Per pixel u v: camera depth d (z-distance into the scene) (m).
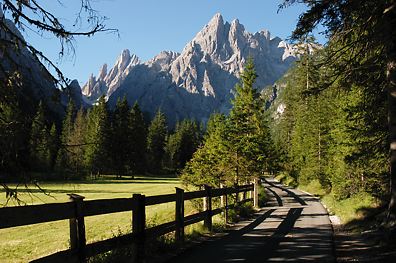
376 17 10.17
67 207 6.48
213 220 16.81
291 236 13.18
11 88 5.65
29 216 5.75
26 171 5.77
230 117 30.86
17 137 5.55
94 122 79.06
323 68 12.20
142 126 94.94
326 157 43.88
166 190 53.44
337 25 11.18
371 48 11.07
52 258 6.14
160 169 111.00
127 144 86.81
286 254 10.04
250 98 34.84
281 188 52.00
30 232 21.28
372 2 10.12
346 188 23.78
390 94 10.84
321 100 46.12
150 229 9.65
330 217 19.56
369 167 20.28
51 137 5.96
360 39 11.02
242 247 11.09
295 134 66.62
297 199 33.12
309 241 12.11
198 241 12.16
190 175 28.19
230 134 29.61
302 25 11.29
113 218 25.69
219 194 15.91
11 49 5.67
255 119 35.38
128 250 9.09
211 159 28.17
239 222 17.41
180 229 11.55
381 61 11.57
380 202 17.30
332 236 13.09
